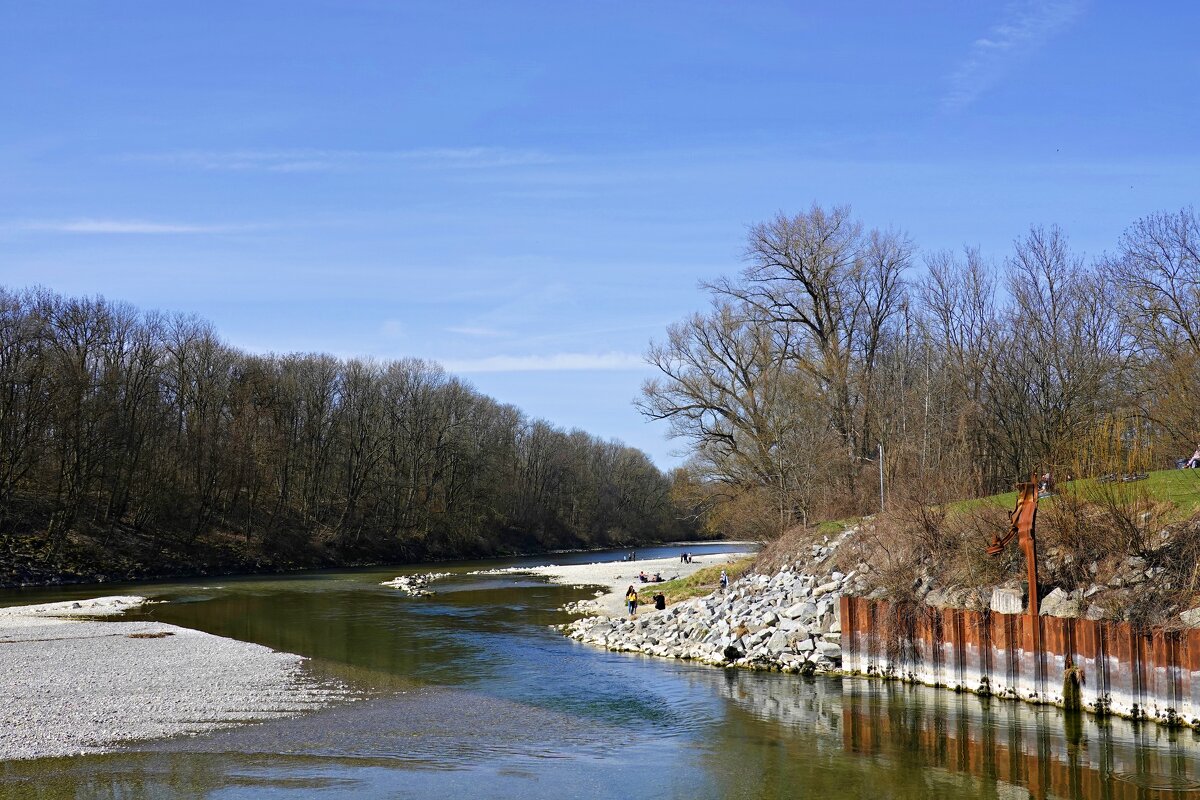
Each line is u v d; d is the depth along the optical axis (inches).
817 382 2336.4
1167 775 738.8
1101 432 1224.8
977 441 2092.8
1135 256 2149.4
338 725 930.7
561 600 2244.1
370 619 1852.9
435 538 4685.0
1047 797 699.4
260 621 1818.4
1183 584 920.3
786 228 2364.7
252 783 741.3
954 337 2361.0
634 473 6678.2
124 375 3462.1
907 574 1205.7
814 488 2122.3
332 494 4468.5
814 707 999.0
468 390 5142.7
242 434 3809.1
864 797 707.4
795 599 1400.1
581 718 964.0
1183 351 1991.9
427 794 714.8
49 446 3139.8
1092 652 914.7
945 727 900.6
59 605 2097.7
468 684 1145.4
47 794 713.6
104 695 1045.2
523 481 5733.3
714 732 902.4
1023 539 1024.9
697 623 1462.8
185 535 3496.6
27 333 2992.1
